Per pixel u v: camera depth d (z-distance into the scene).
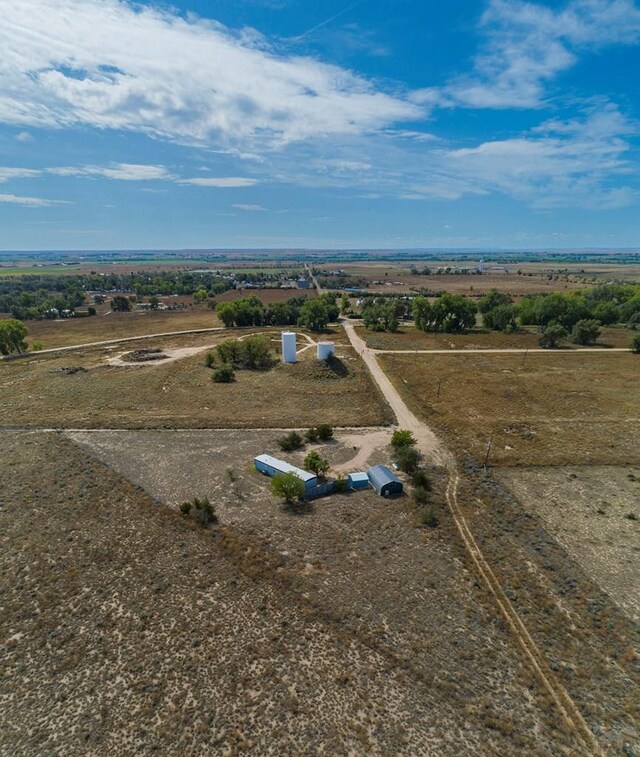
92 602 29.44
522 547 35.69
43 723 21.84
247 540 35.81
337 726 21.70
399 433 52.09
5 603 29.27
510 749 20.70
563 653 26.11
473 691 23.66
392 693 23.45
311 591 30.47
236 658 25.41
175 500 41.88
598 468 48.72
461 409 66.12
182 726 21.69
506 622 28.16
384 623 27.97
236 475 46.53
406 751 20.59
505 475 47.38
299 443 53.72
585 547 36.06
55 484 44.00
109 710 22.48
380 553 34.50
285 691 23.45
